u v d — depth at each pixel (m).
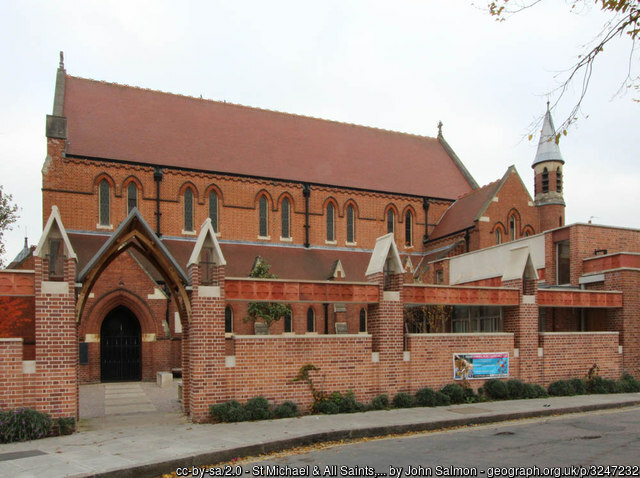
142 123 42.69
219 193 41.75
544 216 47.84
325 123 52.16
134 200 39.38
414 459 12.77
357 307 41.16
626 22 9.13
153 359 35.09
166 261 19.34
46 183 36.88
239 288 18.97
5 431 14.91
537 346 23.83
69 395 16.33
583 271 28.38
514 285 23.91
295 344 19.30
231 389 18.27
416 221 48.00
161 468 12.17
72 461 12.45
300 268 41.81
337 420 17.61
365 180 47.50
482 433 16.20
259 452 13.97
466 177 52.69
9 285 16.50
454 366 21.97
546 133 49.09
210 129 45.28
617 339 25.72
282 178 43.69
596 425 17.23
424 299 21.98
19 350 15.92
